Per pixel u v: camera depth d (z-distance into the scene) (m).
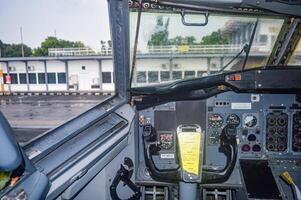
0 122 0.79
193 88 2.18
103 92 10.93
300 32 2.17
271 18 2.11
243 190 2.03
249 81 2.17
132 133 2.09
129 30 2.02
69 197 1.27
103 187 1.66
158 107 2.31
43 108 6.72
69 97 10.52
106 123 1.80
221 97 2.31
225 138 2.19
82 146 1.45
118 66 2.07
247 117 2.32
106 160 1.62
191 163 1.81
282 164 2.28
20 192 0.90
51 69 13.02
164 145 2.32
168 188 2.23
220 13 2.08
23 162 0.94
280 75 2.15
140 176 2.22
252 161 2.31
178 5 1.97
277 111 2.30
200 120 2.32
